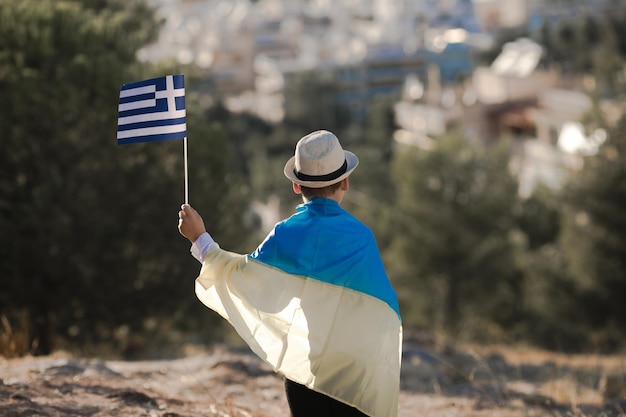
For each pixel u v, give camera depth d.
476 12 178.88
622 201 25.56
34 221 14.92
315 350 4.05
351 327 4.04
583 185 25.91
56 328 15.67
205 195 17.11
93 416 5.85
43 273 15.30
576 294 26.34
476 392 8.62
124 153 16.00
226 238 18.06
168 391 7.14
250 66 163.25
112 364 8.45
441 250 31.83
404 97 105.44
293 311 4.07
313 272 4.05
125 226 16.27
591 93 26.80
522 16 168.12
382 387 4.07
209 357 8.87
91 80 15.34
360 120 125.75
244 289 4.12
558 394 9.10
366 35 166.12
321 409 4.14
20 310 15.11
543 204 35.81
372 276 4.08
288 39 164.88
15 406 5.78
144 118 4.58
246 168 98.06
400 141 96.12
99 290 15.96
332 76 132.62
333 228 4.09
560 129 68.69
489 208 31.94
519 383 9.82
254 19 178.62
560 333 26.86
